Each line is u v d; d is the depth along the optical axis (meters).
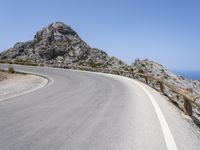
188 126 8.10
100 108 10.81
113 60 82.06
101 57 89.69
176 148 5.95
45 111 10.24
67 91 17.70
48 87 21.27
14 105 11.94
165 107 11.15
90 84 22.67
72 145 6.11
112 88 19.05
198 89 50.81
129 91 17.09
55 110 10.44
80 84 22.98
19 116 9.34
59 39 98.56
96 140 6.48
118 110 10.36
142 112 9.96
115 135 6.91
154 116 9.27
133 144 6.19
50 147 5.97
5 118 9.05
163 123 8.26
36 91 18.27
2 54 101.25
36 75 39.84
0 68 55.59
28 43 102.31
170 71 56.53
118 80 27.14
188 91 9.98
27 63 71.81
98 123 8.20
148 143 6.27
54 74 39.62
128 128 7.62
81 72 43.53
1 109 10.93
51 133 7.09
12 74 45.09
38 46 96.88
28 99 13.98
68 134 6.99
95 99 13.50
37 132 7.20
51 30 102.69
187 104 9.98
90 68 50.91
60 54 90.81
